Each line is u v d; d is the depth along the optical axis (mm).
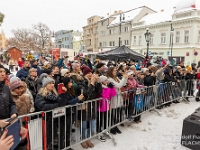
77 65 4426
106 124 3676
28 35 35938
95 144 3451
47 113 2732
